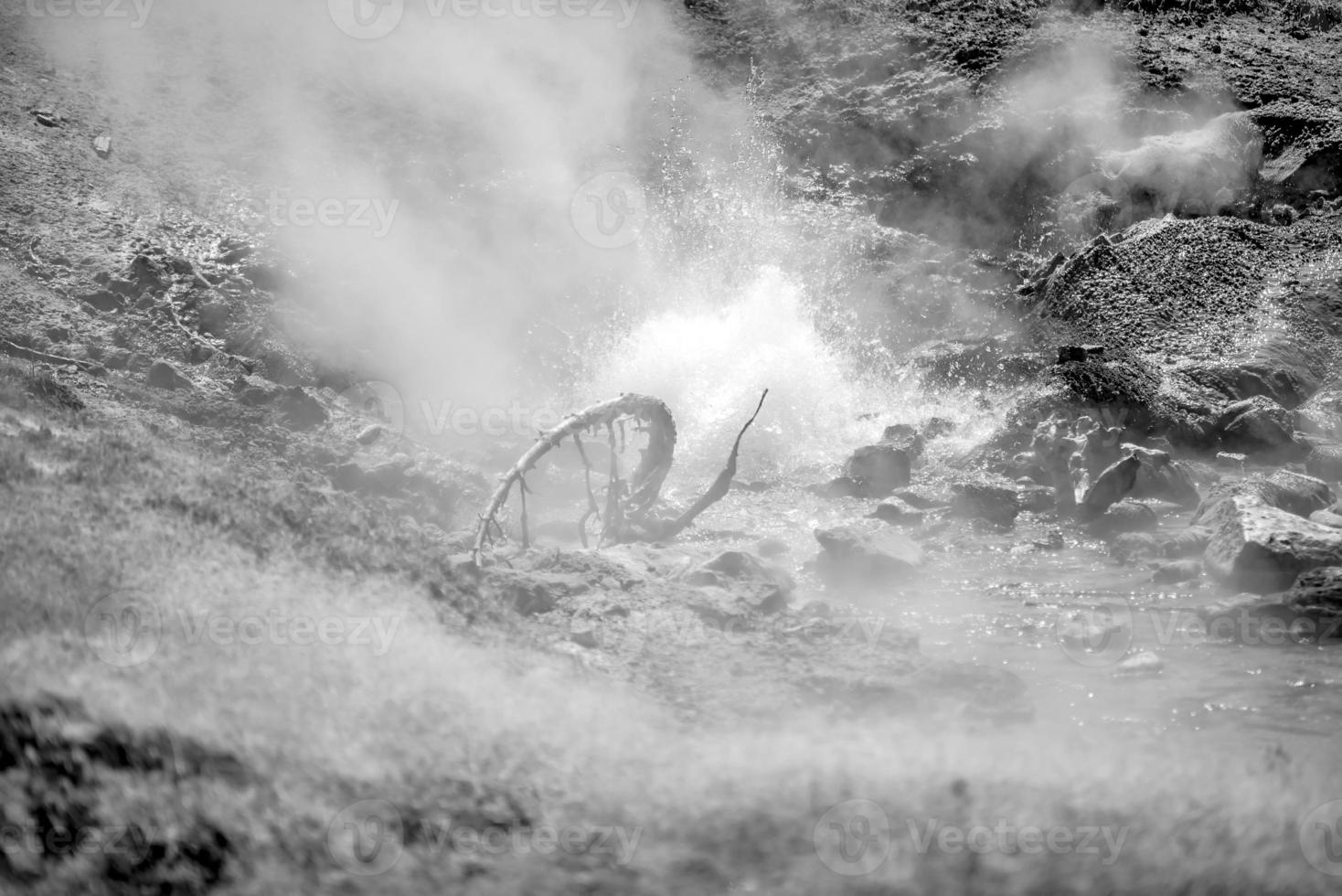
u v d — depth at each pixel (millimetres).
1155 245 24391
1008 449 18141
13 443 9156
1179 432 19078
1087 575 13164
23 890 4867
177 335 17641
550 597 9883
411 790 5715
